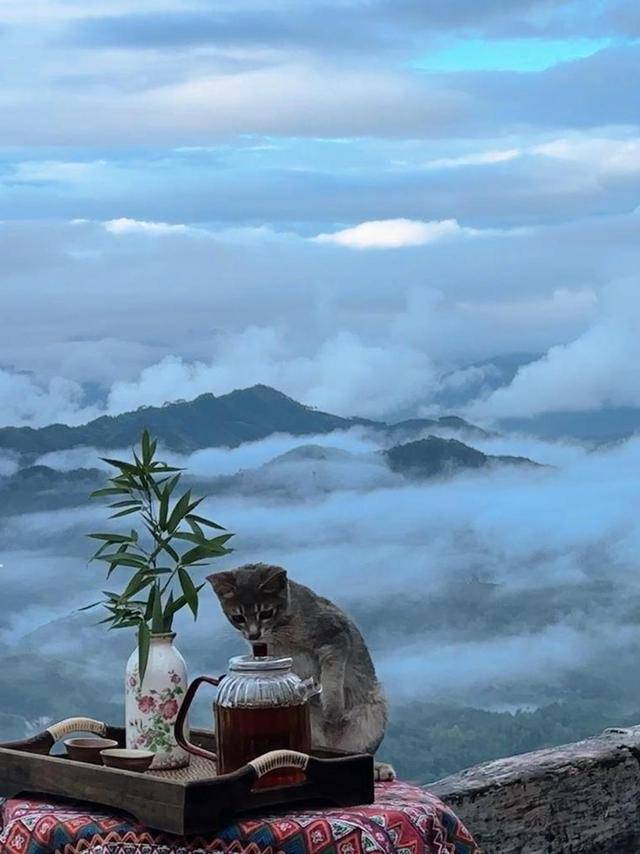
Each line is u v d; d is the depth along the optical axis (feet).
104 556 10.45
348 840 9.50
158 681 10.32
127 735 10.37
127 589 10.37
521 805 12.18
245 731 9.79
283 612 11.36
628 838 12.67
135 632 10.44
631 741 12.87
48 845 9.64
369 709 11.48
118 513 10.50
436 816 9.82
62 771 9.83
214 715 9.94
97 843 9.55
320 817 9.59
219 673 11.00
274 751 9.64
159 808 9.43
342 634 11.48
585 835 12.47
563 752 12.66
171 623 10.43
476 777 12.19
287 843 9.44
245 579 11.35
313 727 11.28
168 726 10.32
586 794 12.48
